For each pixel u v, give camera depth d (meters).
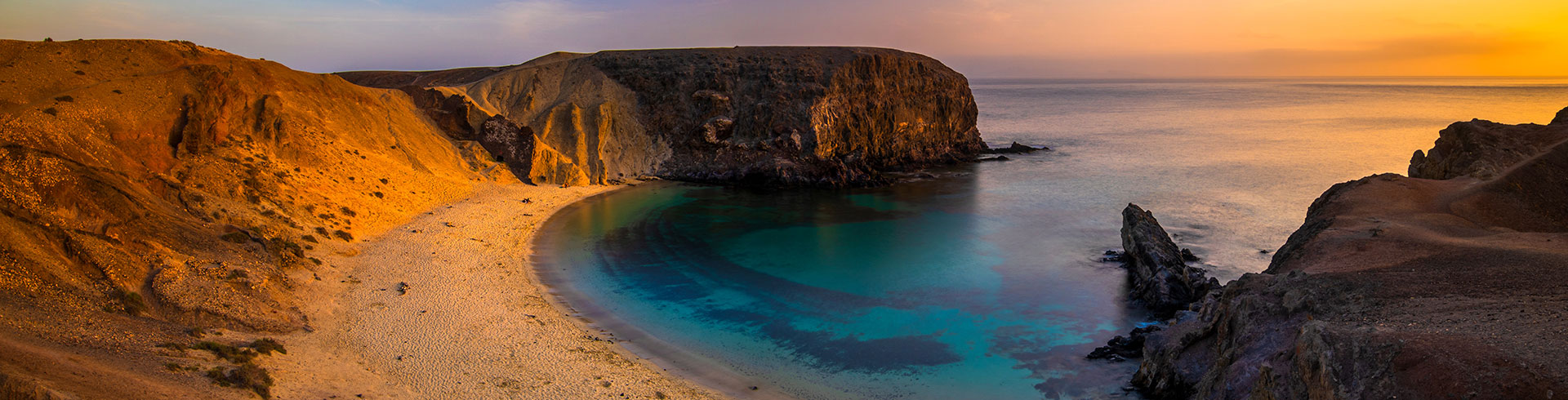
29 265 30.73
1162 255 44.19
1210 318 31.61
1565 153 42.94
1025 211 66.31
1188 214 63.31
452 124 77.81
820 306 40.97
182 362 26.28
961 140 109.31
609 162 84.38
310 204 49.88
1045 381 31.52
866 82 94.62
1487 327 21.72
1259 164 93.62
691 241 55.50
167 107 51.09
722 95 89.69
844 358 33.94
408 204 58.41
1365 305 26.19
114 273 32.84
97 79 52.06
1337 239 36.34
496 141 76.81
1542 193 40.59
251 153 52.72
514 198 67.25
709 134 85.38
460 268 45.00
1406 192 44.44
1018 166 96.50
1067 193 75.38
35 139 40.66
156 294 32.25
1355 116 175.25
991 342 35.84
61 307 29.17
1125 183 80.88
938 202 71.56
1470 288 26.22
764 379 31.69
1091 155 105.94
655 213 65.38
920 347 35.28
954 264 49.41
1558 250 29.97
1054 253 51.88
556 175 76.94
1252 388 24.00
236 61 60.34
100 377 22.94
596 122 86.00
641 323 38.09
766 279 45.94
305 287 38.12
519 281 43.88
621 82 94.19
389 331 34.12
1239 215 62.88
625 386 29.84
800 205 70.00
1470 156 49.94
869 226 60.88
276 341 31.05
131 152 45.69
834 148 89.06
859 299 42.22
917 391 30.61
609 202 69.88
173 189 43.94
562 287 43.66
